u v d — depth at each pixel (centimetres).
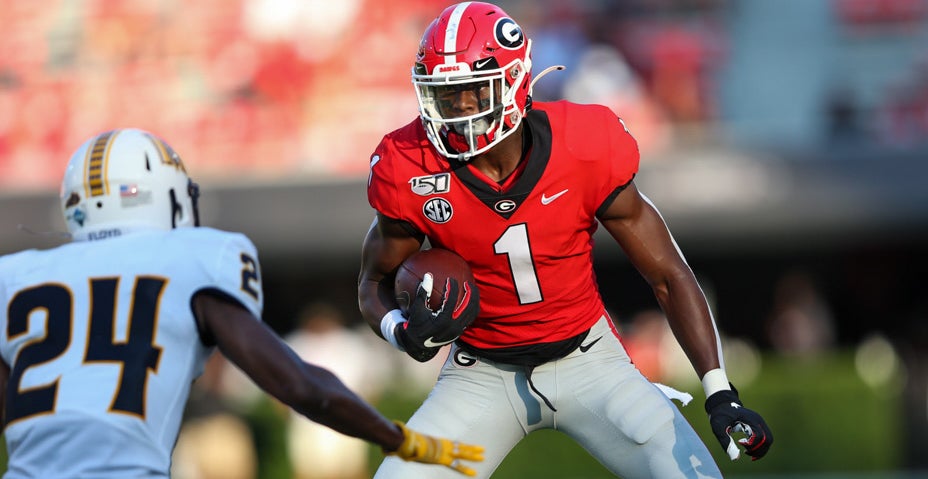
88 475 880
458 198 1155
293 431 2678
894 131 3378
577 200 1162
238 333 920
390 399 2709
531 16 3531
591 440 1249
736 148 3212
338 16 3575
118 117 3553
